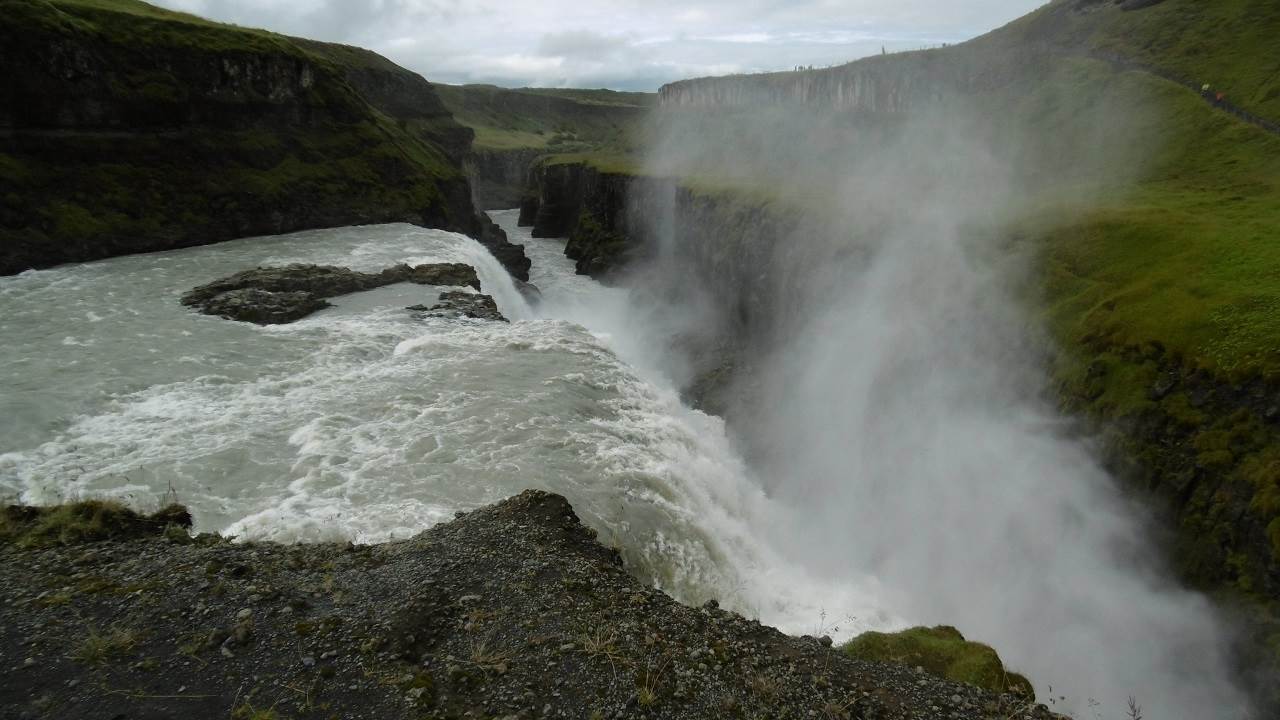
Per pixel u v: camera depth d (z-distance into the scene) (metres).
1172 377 23.52
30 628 10.55
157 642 10.41
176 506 16.14
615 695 10.26
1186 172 43.84
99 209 49.12
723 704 10.46
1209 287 25.56
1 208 43.53
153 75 54.72
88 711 8.99
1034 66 72.50
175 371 28.06
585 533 15.65
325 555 13.84
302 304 36.69
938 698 11.56
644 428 25.94
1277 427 20.16
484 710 9.66
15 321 33.75
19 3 46.47
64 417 23.58
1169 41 60.22
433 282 44.19
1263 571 18.83
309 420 23.83
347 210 65.62
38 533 13.83
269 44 64.38
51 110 48.22
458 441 22.47
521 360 30.77
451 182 85.31
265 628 10.84
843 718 10.47
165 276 43.59
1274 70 48.62
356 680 9.91
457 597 12.19
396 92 115.69
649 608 12.72
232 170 59.44
